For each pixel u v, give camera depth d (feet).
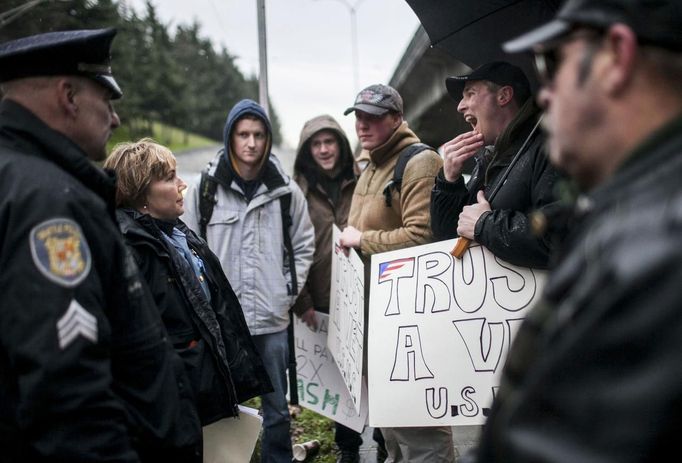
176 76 141.59
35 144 5.29
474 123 8.93
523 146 7.70
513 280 7.82
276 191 11.50
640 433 2.39
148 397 5.63
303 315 12.60
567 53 3.22
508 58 9.10
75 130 5.58
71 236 4.85
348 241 10.69
